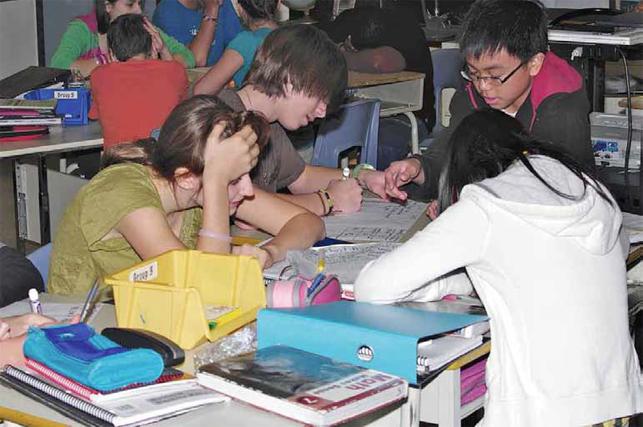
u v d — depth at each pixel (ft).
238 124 6.34
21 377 4.60
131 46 11.87
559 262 5.09
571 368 5.09
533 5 7.83
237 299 5.52
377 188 8.75
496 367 5.15
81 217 6.31
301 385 4.31
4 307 6.03
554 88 8.05
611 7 12.98
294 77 7.45
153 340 4.85
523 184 5.16
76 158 14.65
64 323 5.41
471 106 8.53
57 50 14.79
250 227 7.69
